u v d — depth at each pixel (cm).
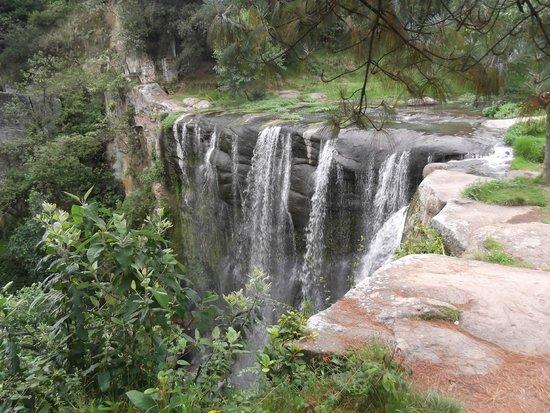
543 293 444
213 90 2067
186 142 1692
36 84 2428
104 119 2264
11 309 345
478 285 457
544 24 338
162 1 2089
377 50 322
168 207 1894
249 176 1456
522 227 627
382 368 307
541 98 473
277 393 298
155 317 341
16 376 336
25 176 2173
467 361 341
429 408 285
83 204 341
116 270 327
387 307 407
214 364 352
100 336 352
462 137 1091
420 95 337
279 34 323
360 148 1143
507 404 304
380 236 998
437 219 671
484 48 329
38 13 2972
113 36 2470
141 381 352
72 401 336
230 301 397
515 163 934
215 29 331
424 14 310
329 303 1277
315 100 1722
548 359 349
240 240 1580
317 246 1290
